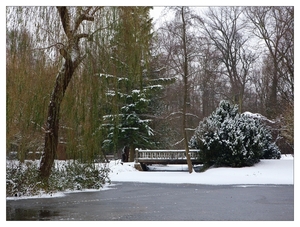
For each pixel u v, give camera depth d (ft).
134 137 111.04
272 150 106.73
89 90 48.42
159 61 106.93
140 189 60.34
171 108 138.51
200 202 44.39
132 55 51.37
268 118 126.52
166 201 45.21
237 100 149.89
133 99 106.83
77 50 47.91
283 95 116.78
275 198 48.29
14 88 45.21
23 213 35.53
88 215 34.60
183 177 82.74
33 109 46.26
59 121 51.01
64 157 56.08
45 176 50.80
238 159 87.20
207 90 145.89
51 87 47.44
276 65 118.11
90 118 49.70
